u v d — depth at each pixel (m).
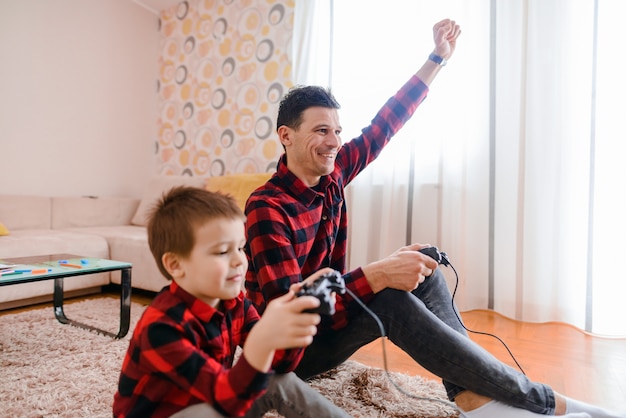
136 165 3.83
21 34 3.03
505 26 2.27
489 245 2.35
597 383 1.40
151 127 3.95
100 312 2.17
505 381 0.88
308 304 0.58
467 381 0.88
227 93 3.50
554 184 2.13
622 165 1.95
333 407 0.78
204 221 0.70
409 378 1.40
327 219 1.08
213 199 0.73
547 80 2.13
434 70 1.42
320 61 2.90
